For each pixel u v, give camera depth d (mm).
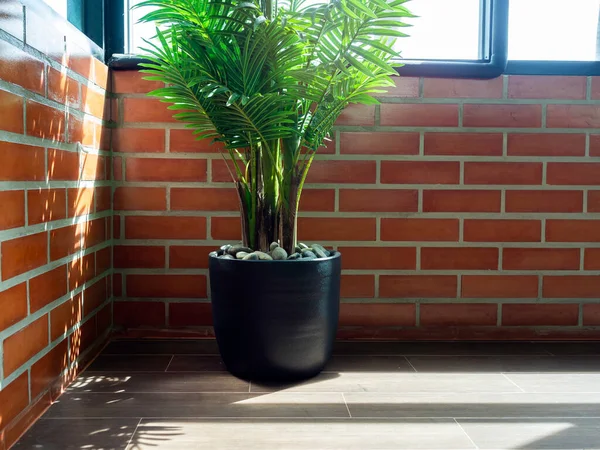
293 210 1559
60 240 1386
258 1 1436
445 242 1916
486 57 1898
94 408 1307
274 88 1448
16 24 1110
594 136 1908
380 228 1903
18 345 1142
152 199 1873
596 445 1137
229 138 1555
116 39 1855
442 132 1889
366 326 1926
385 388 1462
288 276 1410
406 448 1116
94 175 1673
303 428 1209
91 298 1659
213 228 1885
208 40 1437
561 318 1948
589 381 1532
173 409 1307
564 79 1894
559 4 1894
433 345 1872
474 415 1289
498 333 1943
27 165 1177
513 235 1922
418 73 1860
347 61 1452
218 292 1485
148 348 1796
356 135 1876
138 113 1849
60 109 1373
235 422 1237
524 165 1907
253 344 1442
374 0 1301
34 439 1144
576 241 1930
